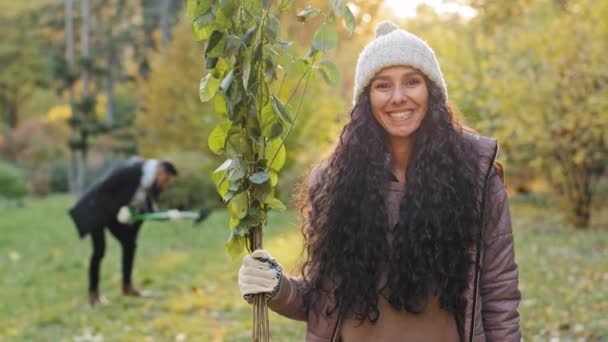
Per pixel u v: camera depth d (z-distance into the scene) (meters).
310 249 2.27
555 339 5.45
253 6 2.06
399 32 2.20
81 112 27.84
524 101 11.54
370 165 2.20
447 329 2.15
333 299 2.22
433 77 2.18
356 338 2.19
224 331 6.34
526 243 10.98
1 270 10.12
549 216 14.64
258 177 2.09
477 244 2.14
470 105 12.62
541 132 11.57
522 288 7.46
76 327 6.74
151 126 19.89
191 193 16.33
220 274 9.09
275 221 13.76
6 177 23.00
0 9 43.34
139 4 39.59
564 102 11.16
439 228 2.11
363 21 18.77
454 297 2.11
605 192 17.67
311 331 2.28
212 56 2.05
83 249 11.93
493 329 2.19
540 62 11.81
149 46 37.28
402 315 2.16
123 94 41.56
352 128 2.24
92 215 7.48
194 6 2.05
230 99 2.06
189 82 19.33
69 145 27.38
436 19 18.06
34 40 44.28
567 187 12.78
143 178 7.45
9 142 33.25
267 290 2.16
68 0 33.06
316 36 2.13
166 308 7.40
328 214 2.22
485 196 2.17
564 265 8.84
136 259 10.59
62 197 25.47
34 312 7.40
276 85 2.21
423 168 2.15
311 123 15.85
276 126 2.11
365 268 2.15
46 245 12.55
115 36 37.72
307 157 15.38
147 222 14.77
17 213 18.42
